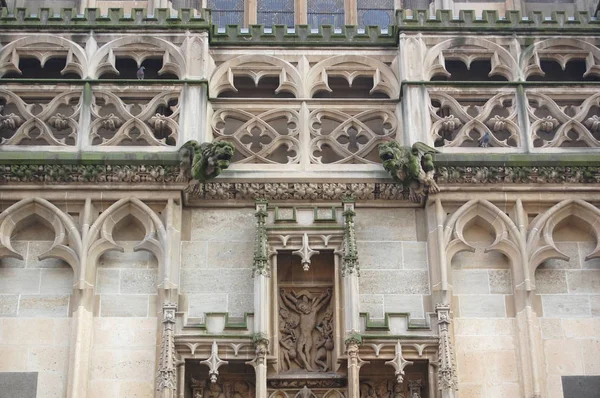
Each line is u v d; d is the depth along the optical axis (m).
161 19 29.12
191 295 26.33
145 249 26.50
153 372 25.41
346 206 27.00
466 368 25.66
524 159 27.17
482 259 26.83
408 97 28.27
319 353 26.06
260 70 29.05
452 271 26.69
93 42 28.97
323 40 29.27
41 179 26.83
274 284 26.23
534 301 26.38
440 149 27.67
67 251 26.33
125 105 28.05
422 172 26.88
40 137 27.59
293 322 26.33
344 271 26.05
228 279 26.53
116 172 26.83
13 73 29.08
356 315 25.52
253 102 28.41
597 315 26.31
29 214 26.80
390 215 27.34
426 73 28.72
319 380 25.53
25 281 26.28
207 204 27.30
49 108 27.91
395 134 28.19
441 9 31.16
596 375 25.73
